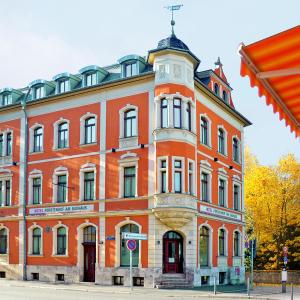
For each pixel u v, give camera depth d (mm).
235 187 42188
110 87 34688
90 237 34594
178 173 31703
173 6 34562
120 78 34188
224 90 41500
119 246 32938
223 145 39844
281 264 49469
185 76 32719
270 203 49094
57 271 35312
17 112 39562
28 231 37469
